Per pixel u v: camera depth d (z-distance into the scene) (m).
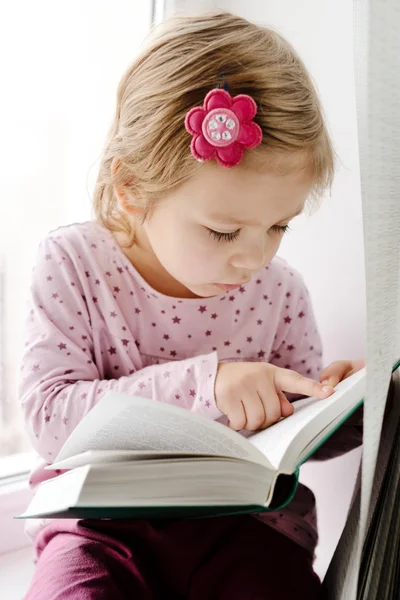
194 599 0.70
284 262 1.00
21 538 1.03
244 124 0.68
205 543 0.73
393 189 0.53
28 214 1.25
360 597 0.60
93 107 1.18
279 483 0.58
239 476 0.57
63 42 1.18
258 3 1.05
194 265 0.76
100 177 0.88
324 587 0.70
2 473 1.07
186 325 0.91
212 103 0.68
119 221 0.91
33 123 1.21
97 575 0.64
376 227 0.50
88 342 0.88
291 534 0.79
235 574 0.70
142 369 0.84
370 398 0.51
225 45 0.74
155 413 0.59
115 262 0.90
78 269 0.88
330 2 0.96
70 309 0.86
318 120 0.75
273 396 0.73
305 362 0.98
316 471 1.07
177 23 0.80
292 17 1.01
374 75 0.48
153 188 0.75
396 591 0.65
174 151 0.72
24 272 1.27
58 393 0.80
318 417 0.61
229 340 0.94
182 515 0.62
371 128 0.49
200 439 0.60
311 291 1.07
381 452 0.66
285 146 0.70
